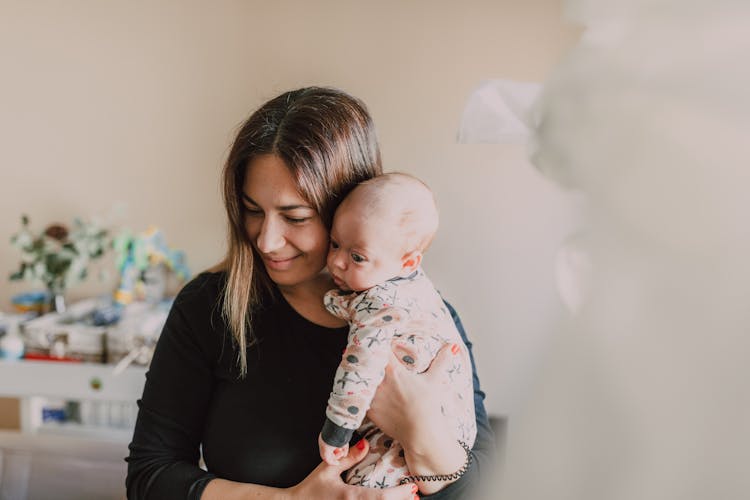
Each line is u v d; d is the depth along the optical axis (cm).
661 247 36
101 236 204
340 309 84
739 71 36
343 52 220
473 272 229
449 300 232
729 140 35
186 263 230
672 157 36
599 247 39
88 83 222
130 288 202
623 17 40
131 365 188
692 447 35
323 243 85
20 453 172
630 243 38
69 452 173
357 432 85
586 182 40
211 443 88
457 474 80
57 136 225
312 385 88
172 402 89
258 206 83
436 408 78
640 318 37
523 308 229
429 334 85
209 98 221
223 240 218
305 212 82
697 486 35
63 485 169
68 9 218
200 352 91
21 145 226
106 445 175
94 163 226
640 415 36
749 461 34
